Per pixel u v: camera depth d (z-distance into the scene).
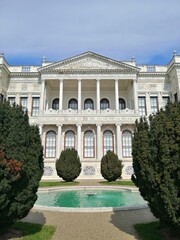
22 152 8.43
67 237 8.58
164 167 7.34
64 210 13.03
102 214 12.23
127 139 41.88
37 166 9.03
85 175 37.12
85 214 12.27
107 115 41.66
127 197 18.38
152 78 47.44
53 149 41.53
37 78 47.16
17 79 47.19
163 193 7.23
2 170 7.16
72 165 29.08
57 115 41.47
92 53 44.75
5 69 44.69
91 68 44.16
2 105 8.63
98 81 43.66
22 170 8.02
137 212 12.55
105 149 41.56
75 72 44.00
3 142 7.92
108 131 42.34
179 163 7.00
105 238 8.48
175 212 6.98
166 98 46.88
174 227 7.69
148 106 46.12
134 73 44.16
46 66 43.81
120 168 29.75
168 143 7.43
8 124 8.27
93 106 48.81
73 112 42.00
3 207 7.30
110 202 16.41
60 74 44.00
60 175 29.17
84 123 41.25
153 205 8.24
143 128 9.45
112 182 28.52
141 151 8.66
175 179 7.08
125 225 10.12
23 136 8.59
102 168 29.94
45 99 44.62
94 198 18.16
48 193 20.75
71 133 42.38
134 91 43.47
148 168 7.98
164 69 48.19
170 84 47.03
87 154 41.38
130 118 41.66
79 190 22.41
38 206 13.59
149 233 8.66
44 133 42.06
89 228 9.71
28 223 10.20
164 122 7.89
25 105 46.19
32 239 7.96
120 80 45.09
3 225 8.20
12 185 7.69
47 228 9.50
